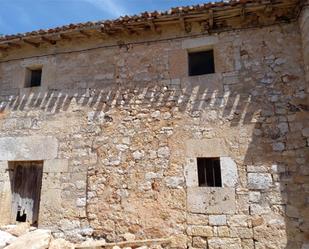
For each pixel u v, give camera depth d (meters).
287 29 5.29
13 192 5.97
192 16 5.41
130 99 5.72
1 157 6.06
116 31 5.97
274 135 4.89
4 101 6.44
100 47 6.22
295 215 4.51
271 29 5.37
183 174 5.09
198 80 5.47
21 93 6.39
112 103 5.80
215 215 4.77
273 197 4.65
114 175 5.41
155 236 4.93
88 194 5.44
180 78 5.57
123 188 5.30
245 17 5.44
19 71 6.56
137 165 5.34
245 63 5.32
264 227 4.56
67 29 5.93
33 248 4.39
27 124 6.14
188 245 4.75
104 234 5.17
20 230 5.32
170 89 5.56
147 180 5.22
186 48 5.68
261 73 5.21
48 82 6.31
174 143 5.27
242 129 5.05
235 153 4.97
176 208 4.97
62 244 4.78
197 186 4.97
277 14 5.37
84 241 5.17
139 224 5.06
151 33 5.96
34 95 6.30
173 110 5.44
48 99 6.19
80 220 5.34
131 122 5.59
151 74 5.75
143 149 5.39
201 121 5.25
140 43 5.99
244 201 4.73
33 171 6.00
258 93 5.14
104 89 5.94
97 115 5.81
